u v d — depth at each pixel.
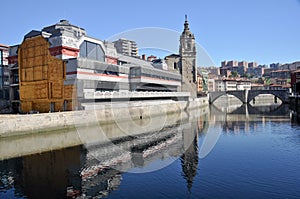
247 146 25.61
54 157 23.33
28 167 20.23
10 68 52.97
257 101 129.00
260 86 135.62
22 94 50.00
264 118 51.38
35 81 47.81
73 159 22.14
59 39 44.06
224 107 86.75
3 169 19.83
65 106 43.16
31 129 32.50
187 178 15.48
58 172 18.64
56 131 35.28
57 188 15.57
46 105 46.03
